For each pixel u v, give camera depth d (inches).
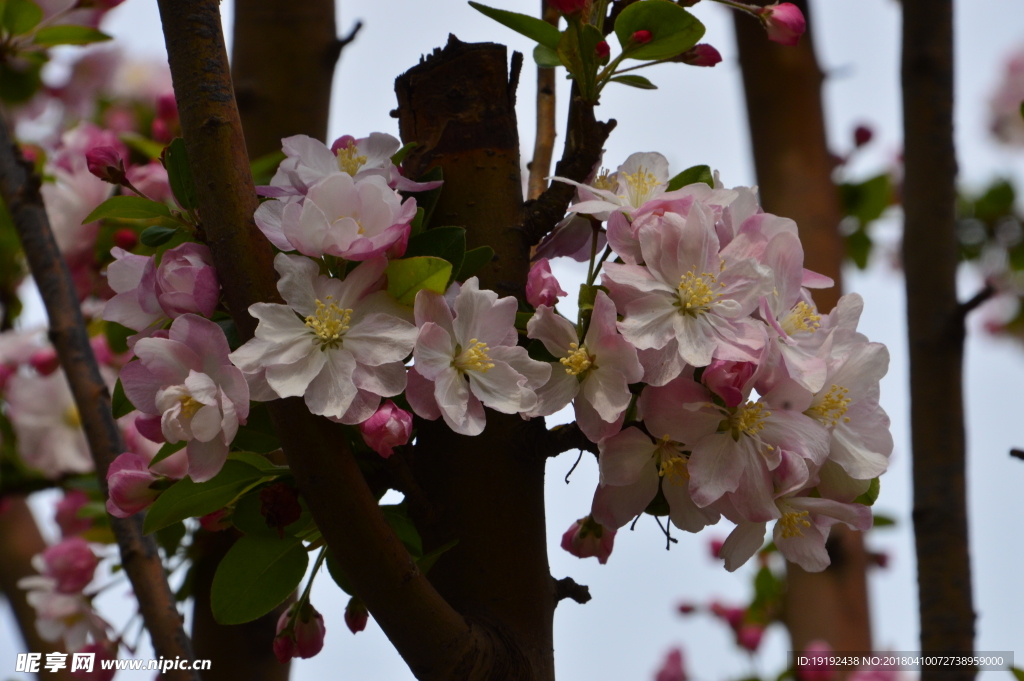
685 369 35.0
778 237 35.5
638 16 36.1
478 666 34.1
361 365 34.0
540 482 35.9
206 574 42.8
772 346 34.8
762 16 38.8
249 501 35.5
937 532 44.2
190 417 33.4
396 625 33.7
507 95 37.1
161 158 35.8
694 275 34.9
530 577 35.4
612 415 34.4
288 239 34.0
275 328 33.7
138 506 35.2
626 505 35.1
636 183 36.6
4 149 40.8
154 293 34.9
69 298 39.9
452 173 36.6
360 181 34.5
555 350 34.8
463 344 34.3
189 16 34.3
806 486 35.4
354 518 33.4
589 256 37.0
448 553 35.3
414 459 35.7
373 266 34.2
